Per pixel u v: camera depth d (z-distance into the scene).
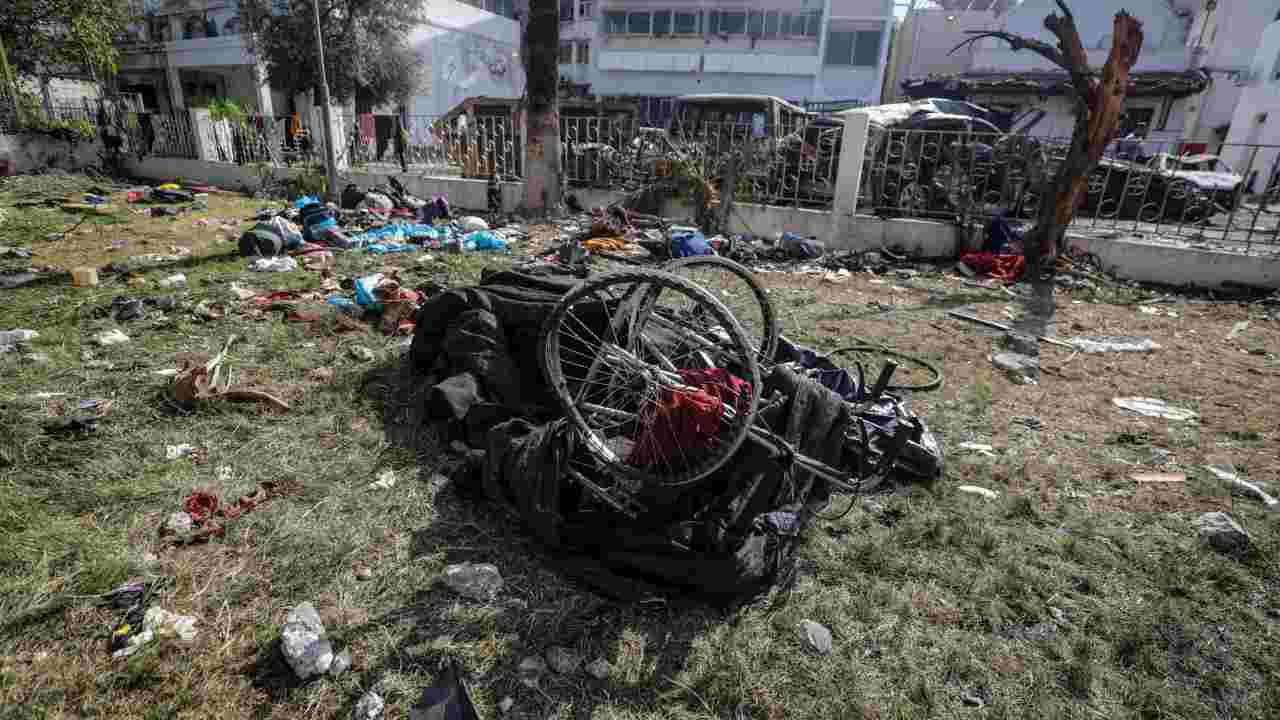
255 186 13.27
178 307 5.24
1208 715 2.01
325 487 2.96
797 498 2.64
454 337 3.61
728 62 25.94
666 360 2.58
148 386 3.81
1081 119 7.26
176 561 2.46
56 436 3.23
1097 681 2.12
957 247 8.36
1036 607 2.42
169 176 14.54
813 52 25.25
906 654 2.20
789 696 2.03
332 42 18.66
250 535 2.62
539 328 3.58
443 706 1.90
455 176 12.42
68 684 1.94
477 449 3.17
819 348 5.10
